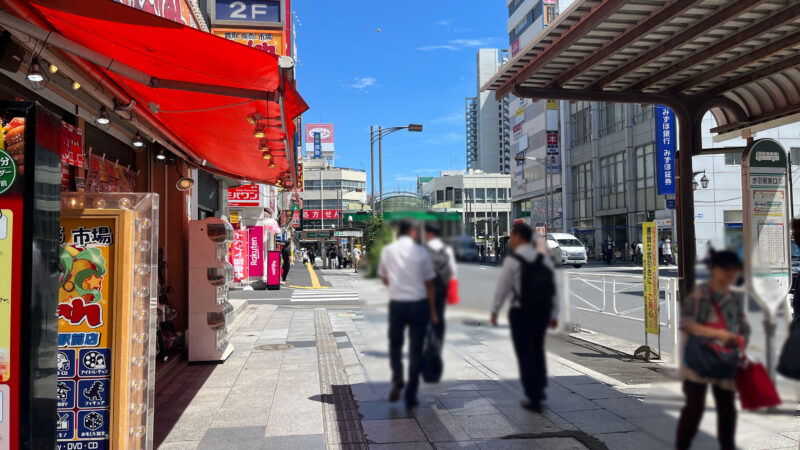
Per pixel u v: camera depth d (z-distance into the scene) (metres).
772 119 5.20
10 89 3.96
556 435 3.86
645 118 38.97
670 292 6.64
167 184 7.79
